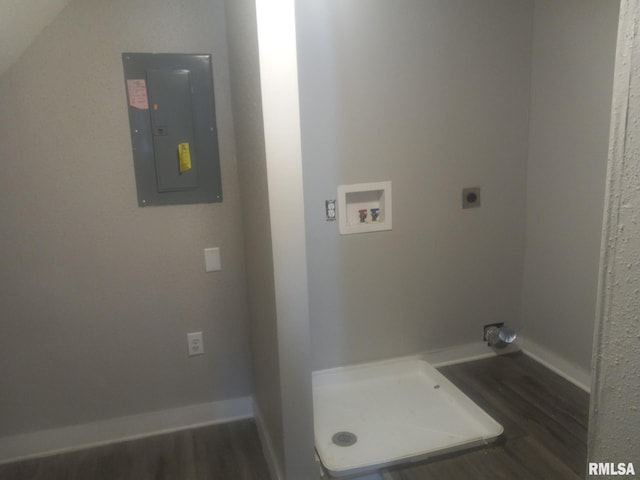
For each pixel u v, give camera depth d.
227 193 2.17
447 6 2.33
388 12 2.25
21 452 2.11
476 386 2.45
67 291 2.06
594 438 0.67
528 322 2.73
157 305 2.18
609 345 0.62
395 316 2.56
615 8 2.03
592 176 2.22
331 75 2.23
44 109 1.90
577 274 2.36
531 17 2.46
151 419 2.26
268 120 1.50
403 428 2.14
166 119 2.04
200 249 2.18
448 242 2.56
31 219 1.97
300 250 1.59
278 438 1.77
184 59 2.02
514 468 1.88
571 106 2.29
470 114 2.46
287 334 1.63
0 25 1.57
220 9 2.03
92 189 2.01
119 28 1.93
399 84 2.33
